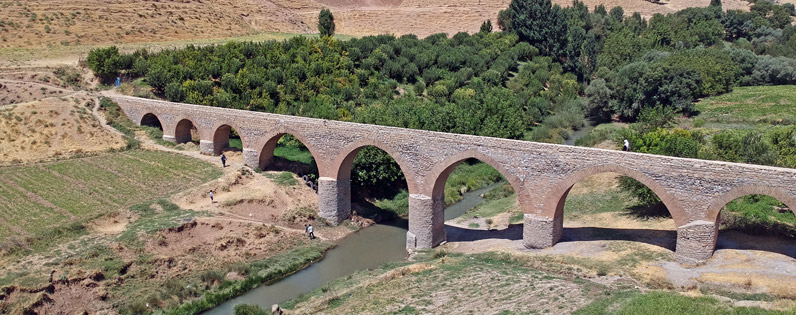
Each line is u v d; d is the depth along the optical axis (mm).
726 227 48406
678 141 56812
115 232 50344
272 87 89000
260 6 141625
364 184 66625
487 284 42031
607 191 62906
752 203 52375
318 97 90938
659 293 37188
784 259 41375
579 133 96562
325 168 58500
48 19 105562
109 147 71750
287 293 46062
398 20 150750
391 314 38406
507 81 117062
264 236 53750
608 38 137750
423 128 75625
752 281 38531
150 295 43781
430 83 106938
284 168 67125
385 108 82312
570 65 129375
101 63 89500
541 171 46344
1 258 44750
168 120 74688
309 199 61938
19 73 85562
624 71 102312
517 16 135000
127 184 61188
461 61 114375
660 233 49344
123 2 118125
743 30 157625
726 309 33812
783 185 37406
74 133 72562
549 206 46688
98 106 79812
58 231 49312
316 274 49500
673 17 158750
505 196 68062
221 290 45781
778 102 94750
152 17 117812
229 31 125500
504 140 47281
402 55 112562
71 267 44219
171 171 64875
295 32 137750
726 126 84375
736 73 111562
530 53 129625
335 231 58000
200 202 57469
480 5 160000
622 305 35812
